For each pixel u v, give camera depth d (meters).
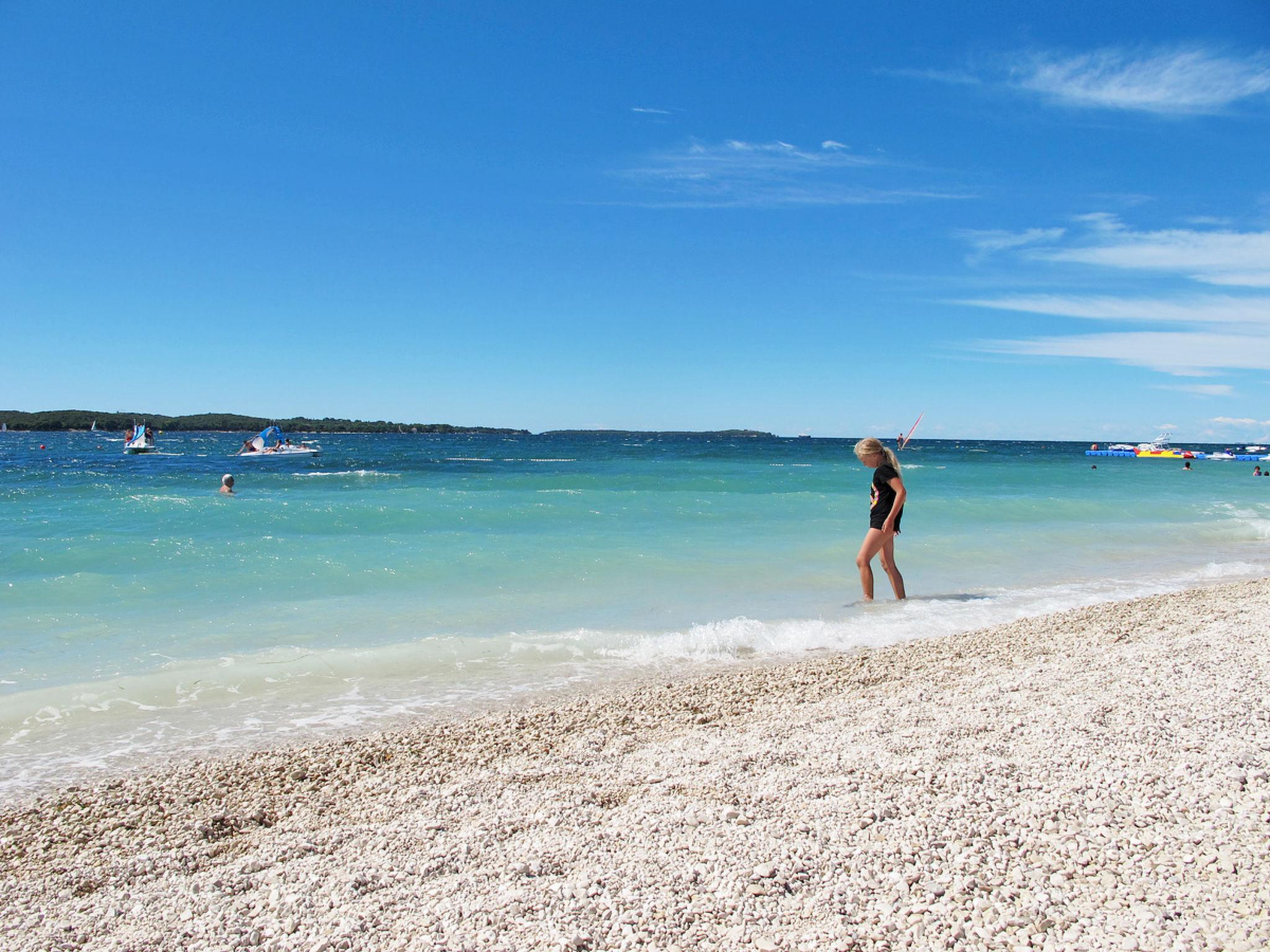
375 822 3.74
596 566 10.64
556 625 7.99
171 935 2.74
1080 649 6.59
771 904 2.70
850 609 8.79
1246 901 2.52
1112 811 3.20
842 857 2.99
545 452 65.94
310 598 8.91
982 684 5.50
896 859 2.95
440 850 3.29
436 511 15.12
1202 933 2.38
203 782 4.36
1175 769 3.53
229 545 11.39
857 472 31.02
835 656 6.98
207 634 7.45
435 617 8.22
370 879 3.07
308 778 4.38
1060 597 9.47
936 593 9.77
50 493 18.31
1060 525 15.72
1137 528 15.52
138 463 38.16
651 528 13.94
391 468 34.78
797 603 9.08
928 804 3.38
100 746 4.95
